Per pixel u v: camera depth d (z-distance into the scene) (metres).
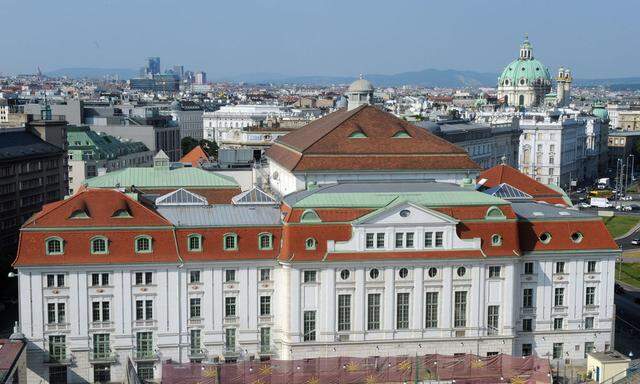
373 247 159.00
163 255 157.12
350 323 159.38
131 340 157.50
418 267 159.88
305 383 151.88
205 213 165.62
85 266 154.25
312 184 181.50
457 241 161.50
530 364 155.38
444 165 192.50
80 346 155.62
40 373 155.00
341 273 158.38
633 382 150.12
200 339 160.25
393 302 159.88
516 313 167.62
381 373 154.62
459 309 163.12
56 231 154.50
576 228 170.75
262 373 150.12
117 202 159.12
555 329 170.12
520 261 167.25
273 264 160.38
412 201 161.50
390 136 195.38
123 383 157.25
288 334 157.88
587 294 171.38
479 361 156.38
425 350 161.62
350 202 161.25
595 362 160.50
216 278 159.38
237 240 160.00
